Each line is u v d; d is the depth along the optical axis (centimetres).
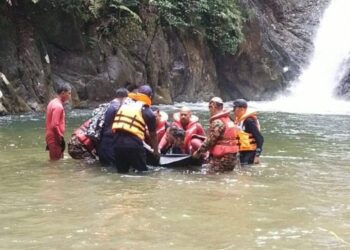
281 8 3266
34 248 416
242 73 2756
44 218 498
